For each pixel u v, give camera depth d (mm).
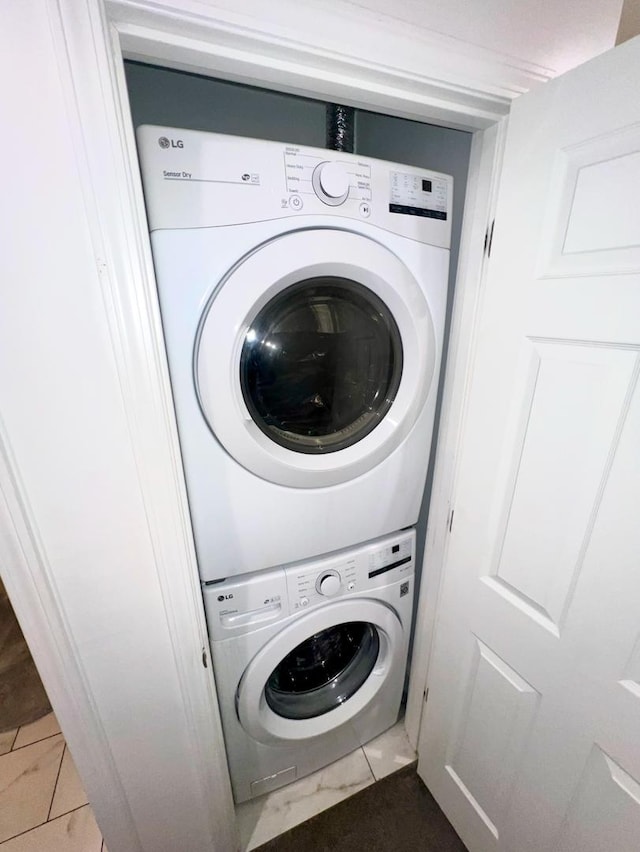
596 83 581
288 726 1081
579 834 770
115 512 657
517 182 723
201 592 852
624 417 607
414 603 1372
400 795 1224
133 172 535
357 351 897
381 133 1210
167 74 1004
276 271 687
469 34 662
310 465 846
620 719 668
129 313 565
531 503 778
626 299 583
